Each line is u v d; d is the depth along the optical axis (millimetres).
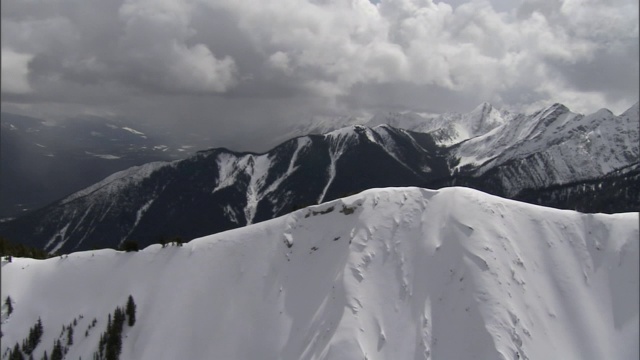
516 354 101312
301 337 116938
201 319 127938
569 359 105062
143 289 141000
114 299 139625
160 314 132250
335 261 129250
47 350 129250
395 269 121875
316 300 123625
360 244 127562
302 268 133250
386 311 114312
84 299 141750
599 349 107688
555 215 130375
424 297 114500
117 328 128500
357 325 110125
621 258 119938
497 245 119375
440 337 106688
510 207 130500
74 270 150000
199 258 144625
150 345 124938
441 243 121750
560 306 113938
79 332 132625
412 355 105812
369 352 106500
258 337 121125
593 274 119562
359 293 117062
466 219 123625
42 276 149000
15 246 185875
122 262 150875
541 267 119938
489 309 107188
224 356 119000
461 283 113000
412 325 110875
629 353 106625
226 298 131625
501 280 112812
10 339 132750
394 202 135125
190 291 135625
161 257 149750
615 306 113875
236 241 145875
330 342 107500
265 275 134625
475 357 101438
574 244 124750
